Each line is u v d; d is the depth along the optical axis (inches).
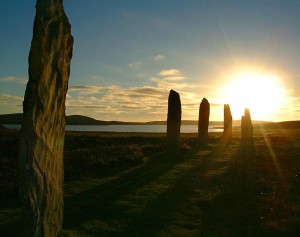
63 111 386.3
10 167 753.0
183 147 1263.5
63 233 402.6
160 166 917.2
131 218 489.1
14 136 1062.4
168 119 1140.5
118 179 741.3
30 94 333.4
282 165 894.4
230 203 561.9
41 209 351.6
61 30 361.4
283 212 502.6
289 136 1739.7
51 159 365.7
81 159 880.9
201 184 706.8
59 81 367.9
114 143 1328.7
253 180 712.4
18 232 426.3
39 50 335.3
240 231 442.9
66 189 649.0
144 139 1498.5
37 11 336.8
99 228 444.5
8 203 543.2
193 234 436.8
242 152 1063.0
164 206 549.3
